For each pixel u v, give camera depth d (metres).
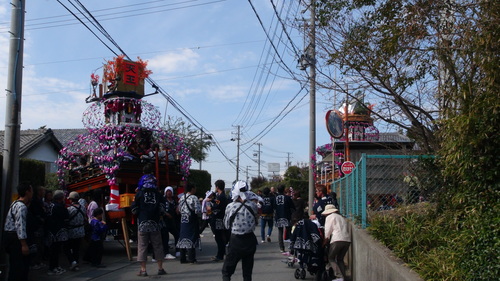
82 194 13.28
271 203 15.53
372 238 7.26
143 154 13.24
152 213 9.60
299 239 9.06
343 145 19.00
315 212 10.37
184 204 11.13
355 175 9.14
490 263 4.43
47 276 9.55
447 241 5.73
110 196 12.05
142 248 9.59
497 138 5.11
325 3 8.84
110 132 12.41
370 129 10.98
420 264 5.38
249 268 7.66
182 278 9.39
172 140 13.74
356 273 8.25
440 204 6.85
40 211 9.45
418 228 6.50
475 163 5.24
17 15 8.95
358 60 8.65
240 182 7.73
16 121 8.77
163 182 13.31
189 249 11.08
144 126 13.33
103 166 11.89
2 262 8.40
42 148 22.00
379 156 8.01
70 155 13.84
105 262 11.47
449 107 6.12
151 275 9.66
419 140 8.84
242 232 7.50
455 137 5.48
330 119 15.90
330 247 8.66
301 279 9.30
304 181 36.69
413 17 7.54
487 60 5.27
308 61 10.60
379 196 8.27
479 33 5.79
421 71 8.32
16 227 7.65
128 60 14.45
